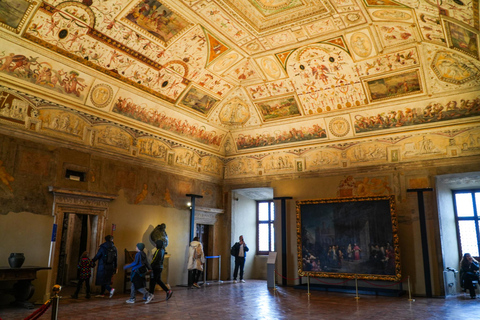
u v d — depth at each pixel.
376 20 11.66
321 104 16.25
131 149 14.62
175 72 14.38
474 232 16.06
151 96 14.66
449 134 14.18
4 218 10.49
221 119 18.19
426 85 13.93
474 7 8.27
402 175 14.86
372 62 13.85
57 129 12.15
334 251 15.31
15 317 8.72
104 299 11.77
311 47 13.81
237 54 14.49
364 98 15.27
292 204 17.17
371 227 14.72
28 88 11.35
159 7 11.40
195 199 17.55
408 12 10.60
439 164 14.21
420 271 13.88
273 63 15.08
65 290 13.53
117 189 13.89
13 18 10.04
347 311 10.11
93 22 11.23
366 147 15.84
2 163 10.63
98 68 12.61
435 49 12.41
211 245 18.53
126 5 11.01
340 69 14.58
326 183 16.52
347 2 11.04
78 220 16.89
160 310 9.93
